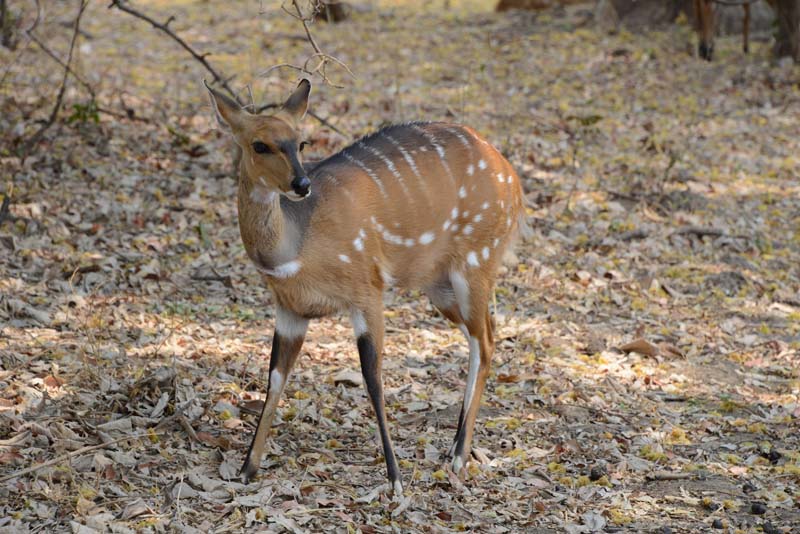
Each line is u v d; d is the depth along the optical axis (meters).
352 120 16.83
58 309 10.13
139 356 9.37
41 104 15.48
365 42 22.59
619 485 8.00
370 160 7.96
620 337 10.95
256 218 7.16
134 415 8.28
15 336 9.46
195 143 15.12
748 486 8.00
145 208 12.75
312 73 9.08
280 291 7.55
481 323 8.53
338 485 7.62
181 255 11.84
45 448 7.68
